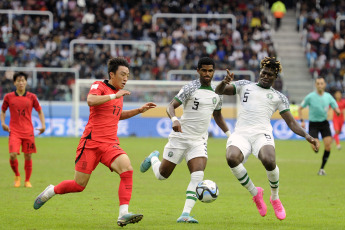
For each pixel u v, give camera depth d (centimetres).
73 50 10312
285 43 11625
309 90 10781
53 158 5875
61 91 9275
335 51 11006
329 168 5369
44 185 3906
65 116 9231
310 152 7181
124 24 11106
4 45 10200
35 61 10000
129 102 9344
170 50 10588
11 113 3819
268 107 2712
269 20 12200
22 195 3438
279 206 2669
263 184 4181
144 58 10281
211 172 4916
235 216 2858
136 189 3825
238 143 2661
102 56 10119
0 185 3897
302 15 11881
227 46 10719
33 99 3853
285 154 6881
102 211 2933
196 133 2705
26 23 10606
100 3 11400
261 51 10800
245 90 2759
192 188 2641
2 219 2669
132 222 2392
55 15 11150
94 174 4628
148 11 11400
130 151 6688
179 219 2636
